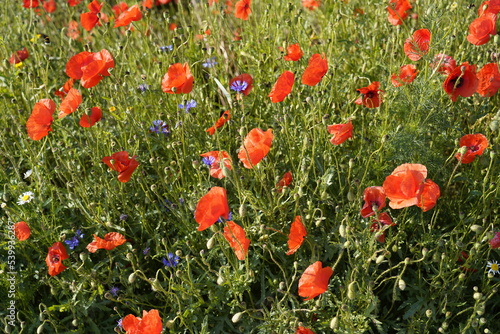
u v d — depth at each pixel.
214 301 1.71
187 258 1.66
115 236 1.73
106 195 1.86
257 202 1.79
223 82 2.07
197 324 1.73
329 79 1.93
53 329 1.77
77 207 1.86
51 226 1.84
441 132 1.82
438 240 1.67
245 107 2.05
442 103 1.82
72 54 2.35
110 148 1.95
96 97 2.09
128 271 1.82
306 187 1.84
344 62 2.13
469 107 1.94
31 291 1.80
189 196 1.80
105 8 2.48
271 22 2.21
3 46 2.19
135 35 2.41
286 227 1.78
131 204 1.88
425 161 1.79
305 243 1.78
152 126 1.95
